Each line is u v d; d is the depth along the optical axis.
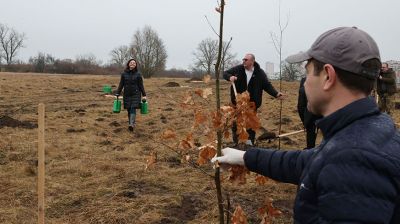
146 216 5.89
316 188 1.65
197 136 11.20
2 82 28.45
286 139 10.86
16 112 16.20
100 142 10.64
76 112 16.19
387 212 1.49
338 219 1.51
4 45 77.19
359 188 1.51
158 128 12.98
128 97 12.20
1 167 8.26
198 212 6.09
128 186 7.17
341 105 1.74
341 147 1.60
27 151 9.47
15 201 6.47
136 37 55.12
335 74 1.72
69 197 6.64
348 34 1.71
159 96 23.73
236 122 2.85
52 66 66.12
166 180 7.52
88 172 8.00
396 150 1.58
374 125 1.65
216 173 2.95
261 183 3.15
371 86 1.73
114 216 5.87
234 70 8.64
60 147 9.98
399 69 30.44
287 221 5.80
